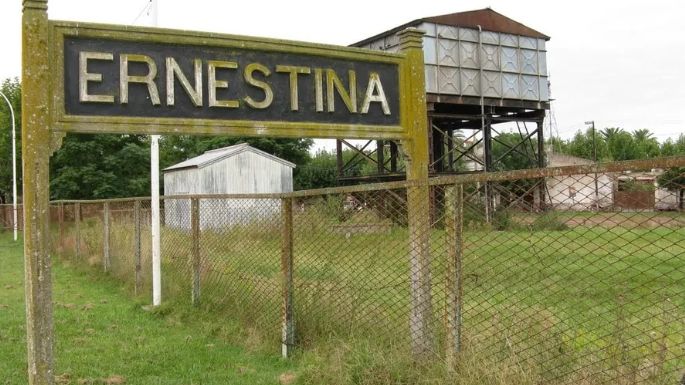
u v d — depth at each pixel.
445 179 4.89
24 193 4.30
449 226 5.06
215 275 8.78
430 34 22.56
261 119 5.02
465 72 23.14
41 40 4.29
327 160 54.50
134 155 33.28
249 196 7.28
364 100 5.43
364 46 24.72
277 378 5.96
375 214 7.52
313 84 5.24
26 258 4.30
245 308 7.92
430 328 5.47
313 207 7.67
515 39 24.33
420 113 5.64
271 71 5.07
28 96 4.25
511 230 5.64
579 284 7.87
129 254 11.78
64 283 12.46
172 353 6.96
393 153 23.84
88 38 4.48
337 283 7.00
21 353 6.88
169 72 4.70
